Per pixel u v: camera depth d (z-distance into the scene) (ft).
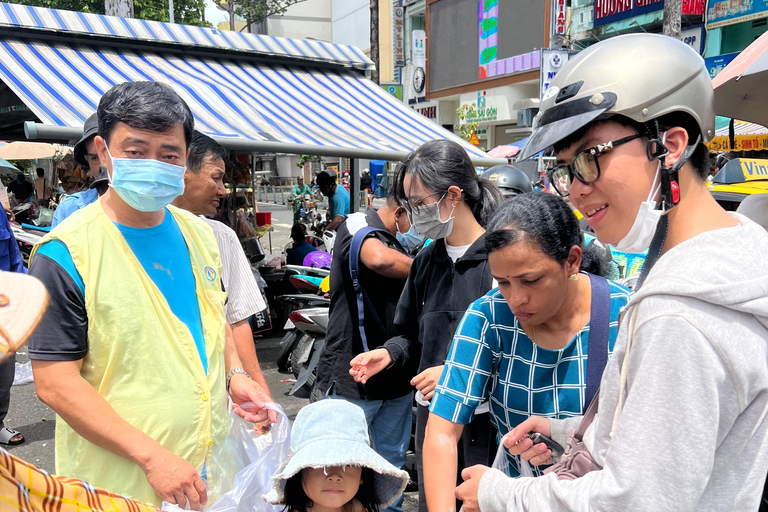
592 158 3.48
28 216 44.01
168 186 5.21
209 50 20.75
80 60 17.79
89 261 5.00
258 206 80.79
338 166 83.56
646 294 3.19
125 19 19.56
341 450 5.07
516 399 5.25
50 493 3.18
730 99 8.74
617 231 3.59
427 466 5.20
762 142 22.77
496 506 3.88
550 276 4.57
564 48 54.34
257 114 18.03
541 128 3.78
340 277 8.78
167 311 5.39
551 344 5.11
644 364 3.08
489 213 7.28
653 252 3.68
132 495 5.13
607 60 3.51
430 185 6.93
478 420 6.23
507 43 64.59
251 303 7.58
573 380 5.03
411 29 86.12
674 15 26.03
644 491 2.97
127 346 5.08
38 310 2.46
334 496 5.22
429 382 6.39
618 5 48.65
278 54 21.54
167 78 18.42
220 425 5.73
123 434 4.87
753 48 8.00
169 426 5.24
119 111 5.04
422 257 7.60
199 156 8.33
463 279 6.97
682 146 3.41
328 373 8.89
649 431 3.00
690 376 2.92
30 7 18.11
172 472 4.97
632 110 3.33
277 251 37.99
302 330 13.42
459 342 5.41
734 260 3.05
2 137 24.63
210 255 6.16
